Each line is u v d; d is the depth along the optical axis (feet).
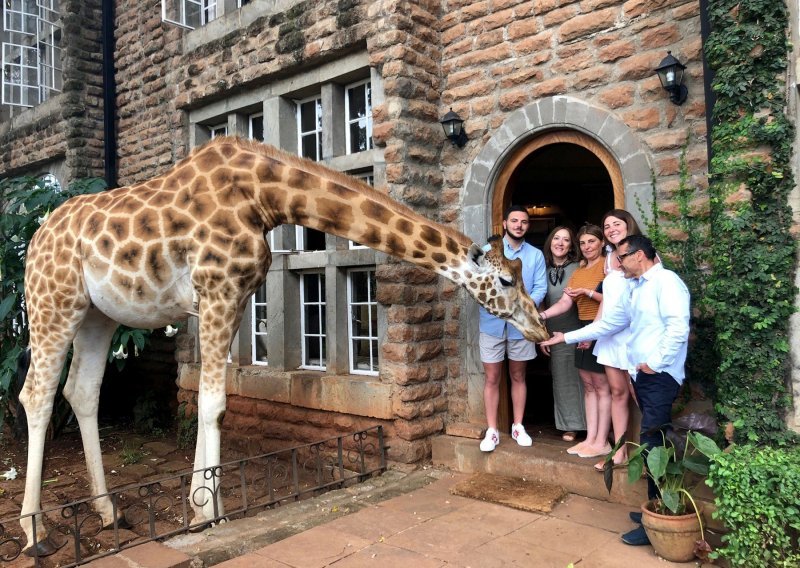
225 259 12.17
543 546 11.04
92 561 10.62
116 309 12.85
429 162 16.58
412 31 16.11
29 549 11.64
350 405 16.42
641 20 13.71
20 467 18.34
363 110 17.75
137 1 23.72
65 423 21.35
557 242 15.23
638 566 10.22
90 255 12.46
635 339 11.35
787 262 10.55
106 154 24.82
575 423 15.31
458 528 11.93
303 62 17.57
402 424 15.64
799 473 9.06
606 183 28.78
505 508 12.89
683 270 13.05
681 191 13.08
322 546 11.27
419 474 15.39
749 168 10.74
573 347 15.24
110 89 24.97
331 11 16.88
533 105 15.15
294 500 14.14
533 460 14.14
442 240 12.65
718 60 11.13
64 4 25.25
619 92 13.96
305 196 12.62
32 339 12.87
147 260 12.31
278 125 18.85
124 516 13.38
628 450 13.78
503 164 15.98
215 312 12.25
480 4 16.17
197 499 12.82
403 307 15.67
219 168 12.71
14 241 20.48
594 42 14.37
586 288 13.94
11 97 29.86
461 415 16.46
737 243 10.88
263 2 18.65
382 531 11.89
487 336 15.01
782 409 10.67
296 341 18.83
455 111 16.63
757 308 10.73
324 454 17.13
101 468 13.48
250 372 19.07
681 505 10.48
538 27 15.24
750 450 10.03
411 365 15.72
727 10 10.94
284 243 18.85
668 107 13.33
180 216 12.33
